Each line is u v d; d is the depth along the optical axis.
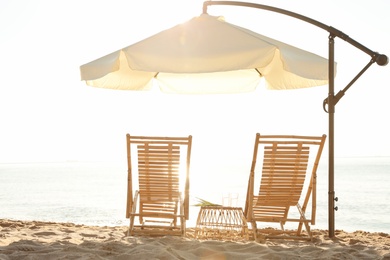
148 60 4.90
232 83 7.14
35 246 4.73
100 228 7.11
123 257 4.21
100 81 6.64
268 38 5.82
